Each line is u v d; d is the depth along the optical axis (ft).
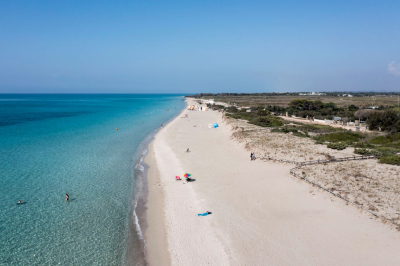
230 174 90.17
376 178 75.46
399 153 102.63
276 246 50.01
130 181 87.30
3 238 53.67
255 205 66.54
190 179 86.94
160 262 47.11
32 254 48.98
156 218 62.95
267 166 96.02
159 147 136.56
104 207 68.28
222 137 161.68
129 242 53.36
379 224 53.83
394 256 44.91
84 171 96.27
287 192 72.64
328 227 55.11
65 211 65.51
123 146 139.23
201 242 52.42
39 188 79.25
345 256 46.32
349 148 115.14
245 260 46.42
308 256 46.88
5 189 77.77
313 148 115.14
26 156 114.21
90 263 46.80
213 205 67.51
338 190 69.00
